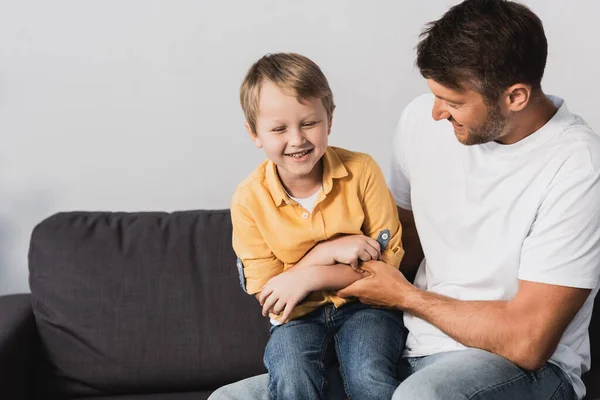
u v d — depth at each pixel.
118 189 2.78
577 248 1.69
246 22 2.70
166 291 2.17
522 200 1.77
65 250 2.20
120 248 2.21
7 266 2.82
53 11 2.66
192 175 2.79
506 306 1.73
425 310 1.80
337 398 1.87
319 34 2.72
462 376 1.67
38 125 2.72
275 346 1.87
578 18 2.75
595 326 2.08
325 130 1.80
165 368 2.15
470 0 1.72
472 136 1.75
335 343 1.92
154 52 2.70
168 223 2.28
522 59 1.66
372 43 2.73
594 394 1.92
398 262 1.93
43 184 2.77
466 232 1.85
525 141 1.77
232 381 2.16
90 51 2.69
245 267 1.94
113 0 2.66
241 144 2.78
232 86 2.73
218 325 2.16
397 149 2.03
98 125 2.73
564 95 2.81
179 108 2.74
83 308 2.17
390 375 1.79
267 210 1.89
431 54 1.70
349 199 1.90
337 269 1.86
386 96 2.78
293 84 1.74
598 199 1.69
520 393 1.70
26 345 2.15
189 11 2.68
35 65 2.69
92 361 2.15
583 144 1.72
